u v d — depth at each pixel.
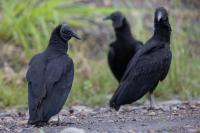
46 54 10.87
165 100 14.98
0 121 11.56
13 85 15.39
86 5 19.25
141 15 18.12
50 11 18.02
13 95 14.58
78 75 15.97
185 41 16.80
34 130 10.24
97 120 11.27
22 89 15.07
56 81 10.23
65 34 11.12
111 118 11.48
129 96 11.97
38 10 18.00
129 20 17.98
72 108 13.47
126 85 11.96
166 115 11.47
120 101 11.89
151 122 10.77
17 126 10.88
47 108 9.95
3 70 16.53
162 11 12.56
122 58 15.20
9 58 17.16
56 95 10.14
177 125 10.37
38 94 10.02
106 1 19.44
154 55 12.29
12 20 17.83
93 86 15.71
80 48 17.45
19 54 17.20
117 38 15.23
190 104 12.68
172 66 15.66
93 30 18.42
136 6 19.05
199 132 9.50
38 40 17.05
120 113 12.15
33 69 10.42
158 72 12.25
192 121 10.71
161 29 12.55
